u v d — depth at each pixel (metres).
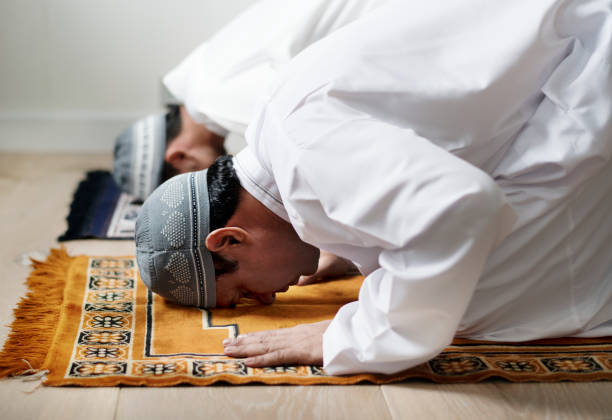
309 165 1.34
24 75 3.71
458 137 1.43
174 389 1.43
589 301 1.65
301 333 1.57
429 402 1.42
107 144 3.83
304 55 1.53
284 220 1.63
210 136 2.65
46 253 2.27
